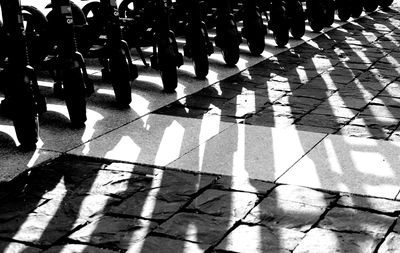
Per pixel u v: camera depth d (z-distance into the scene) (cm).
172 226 322
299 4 851
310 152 427
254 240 306
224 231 316
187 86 605
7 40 429
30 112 423
